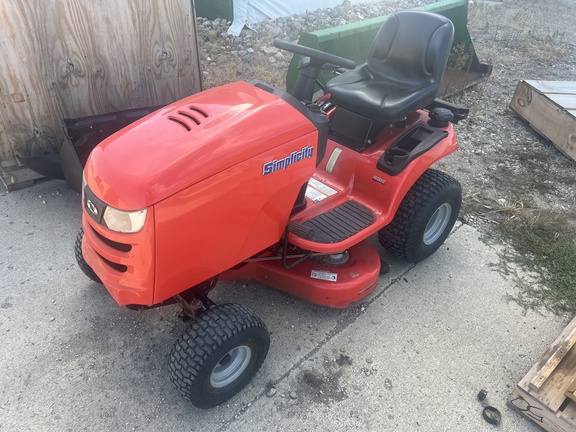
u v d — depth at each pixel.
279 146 1.96
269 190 2.01
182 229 1.78
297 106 2.11
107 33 3.38
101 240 1.89
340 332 2.54
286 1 7.08
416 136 2.78
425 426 2.13
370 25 4.63
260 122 1.95
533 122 4.58
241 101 2.05
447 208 2.93
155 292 1.85
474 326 2.62
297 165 2.07
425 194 2.69
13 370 2.27
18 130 3.34
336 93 2.72
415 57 2.78
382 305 2.72
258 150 1.90
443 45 2.73
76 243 2.47
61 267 2.84
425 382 2.31
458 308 2.73
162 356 2.38
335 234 2.38
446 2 5.24
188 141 1.82
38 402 2.14
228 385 2.12
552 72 6.07
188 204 1.75
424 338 2.54
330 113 2.90
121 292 1.87
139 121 2.03
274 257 2.42
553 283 2.92
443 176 2.80
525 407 2.15
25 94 3.25
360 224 2.48
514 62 6.31
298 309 2.66
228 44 6.05
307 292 2.48
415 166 2.57
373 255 2.68
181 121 1.94
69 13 3.18
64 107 3.46
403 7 8.38
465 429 2.13
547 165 4.12
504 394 2.29
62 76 3.35
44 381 2.23
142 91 3.77
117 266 1.90
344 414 2.16
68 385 2.22
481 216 3.46
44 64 3.24
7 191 3.45
